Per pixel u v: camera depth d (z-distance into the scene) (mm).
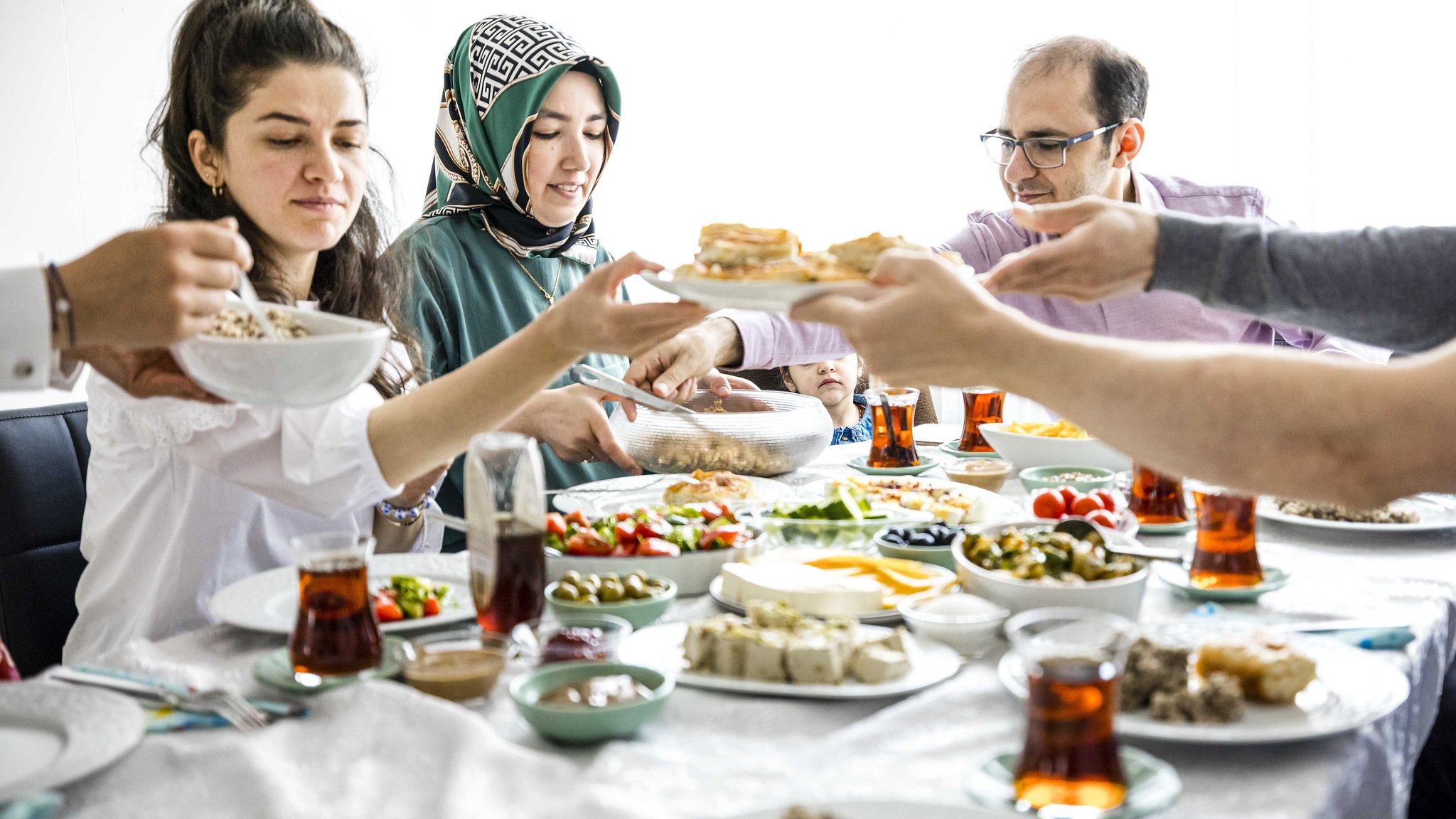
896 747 1056
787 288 1318
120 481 2014
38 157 3697
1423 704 1349
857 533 1696
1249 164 4375
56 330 1188
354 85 1960
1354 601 1496
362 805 959
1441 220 4184
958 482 2211
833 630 1244
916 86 4898
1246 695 1124
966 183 4891
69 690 1120
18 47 3631
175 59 1981
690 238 5254
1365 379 999
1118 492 2074
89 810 955
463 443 1690
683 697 1190
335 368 1307
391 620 1381
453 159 3109
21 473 2244
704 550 1608
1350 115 4250
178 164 2018
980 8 4762
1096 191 2848
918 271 1143
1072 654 929
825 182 5066
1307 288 1818
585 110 2963
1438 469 981
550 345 1615
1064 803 916
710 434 2250
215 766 1011
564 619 1395
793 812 866
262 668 1243
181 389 1452
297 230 1926
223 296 1252
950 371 1148
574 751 1074
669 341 2391
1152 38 4457
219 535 1937
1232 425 1025
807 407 2412
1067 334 1129
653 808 928
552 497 2096
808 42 5016
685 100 5188
